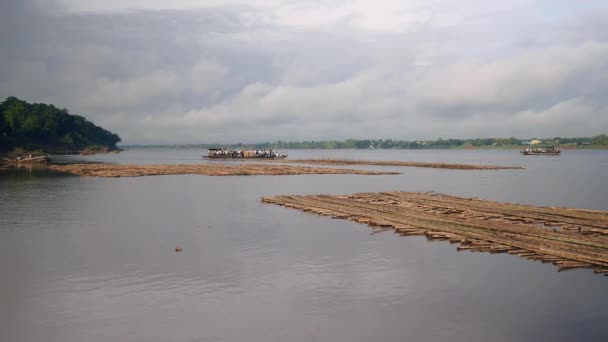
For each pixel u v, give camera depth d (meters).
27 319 14.30
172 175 77.44
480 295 16.38
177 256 21.44
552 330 13.70
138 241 24.62
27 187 54.25
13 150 183.25
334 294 16.55
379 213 32.44
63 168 90.81
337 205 36.94
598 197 49.06
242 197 46.16
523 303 15.62
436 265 19.95
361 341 13.05
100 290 16.78
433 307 15.35
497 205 36.25
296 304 15.55
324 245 23.72
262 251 22.47
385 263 20.30
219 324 14.05
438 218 29.70
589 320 14.32
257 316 14.59
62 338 13.13
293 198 42.03
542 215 31.17
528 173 90.12
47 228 28.22
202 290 16.86
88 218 32.16
